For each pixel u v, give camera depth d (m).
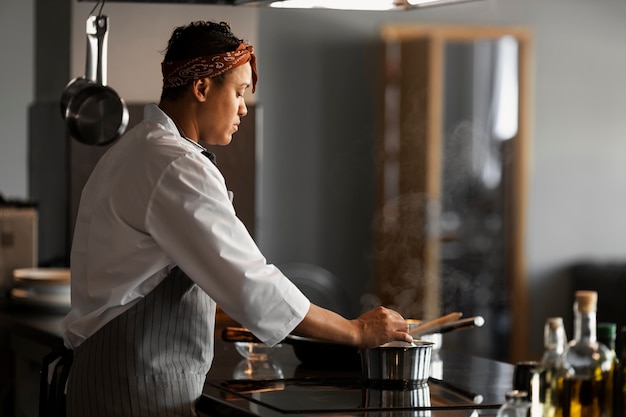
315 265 6.78
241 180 4.94
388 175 6.74
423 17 6.84
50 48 5.07
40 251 5.17
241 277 2.23
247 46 2.51
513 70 6.75
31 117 5.42
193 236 2.24
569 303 7.16
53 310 3.99
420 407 2.19
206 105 2.46
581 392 1.91
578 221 7.21
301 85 6.71
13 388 4.07
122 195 2.33
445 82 6.72
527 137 6.75
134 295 2.34
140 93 4.83
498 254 6.77
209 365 2.45
